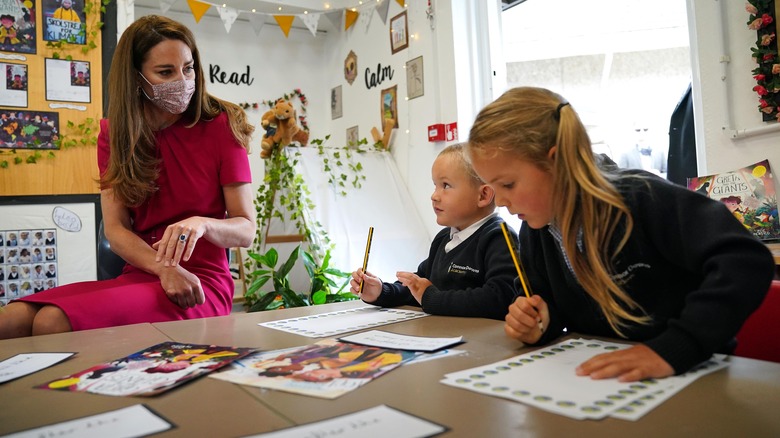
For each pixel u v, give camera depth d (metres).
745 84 1.99
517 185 0.79
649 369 0.57
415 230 3.47
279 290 3.02
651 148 4.59
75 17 3.04
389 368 0.64
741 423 0.44
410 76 3.64
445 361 0.68
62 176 3.00
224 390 0.58
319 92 4.75
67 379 0.66
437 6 3.38
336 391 0.56
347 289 3.14
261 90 4.52
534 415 0.47
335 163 3.46
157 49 1.43
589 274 0.77
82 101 3.05
